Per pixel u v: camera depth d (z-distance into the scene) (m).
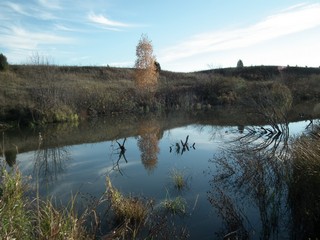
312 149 7.80
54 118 28.17
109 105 34.19
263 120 24.03
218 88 41.00
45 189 9.90
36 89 30.31
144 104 37.06
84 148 17.05
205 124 24.48
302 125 20.75
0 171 6.13
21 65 45.97
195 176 10.88
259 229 6.83
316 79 39.84
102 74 53.94
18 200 5.03
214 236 6.62
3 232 4.00
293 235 6.52
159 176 11.14
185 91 41.06
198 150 15.26
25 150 16.83
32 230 4.55
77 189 9.92
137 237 6.41
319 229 6.25
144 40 38.84
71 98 31.81
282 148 13.54
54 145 18.16
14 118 26.81
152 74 39.38
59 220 4.45
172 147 16.28
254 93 32.75
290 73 52.28
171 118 29.44
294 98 34.31
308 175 6.94
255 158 12.17
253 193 8.83
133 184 10.35
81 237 4.72
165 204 8.11
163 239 6.40
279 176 9.65
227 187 9.45
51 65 34.22
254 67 56.59
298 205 7.17
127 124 26.41
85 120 29.97
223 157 13.25
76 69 54.47
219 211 7.55
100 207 7.94
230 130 21.00
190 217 7.54
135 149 16.28
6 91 31.95
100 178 11.23
